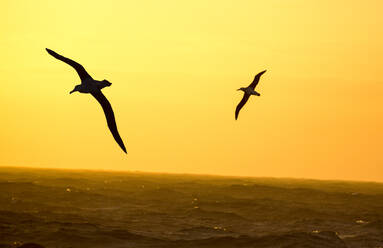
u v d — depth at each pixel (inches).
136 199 2920.8
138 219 1967.3
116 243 1406.3
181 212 2249.0
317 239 1457.9
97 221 1854.1
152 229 1696.6
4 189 3179.1
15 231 1515.7
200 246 1402.6
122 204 2610.7
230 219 2069.4
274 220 2095.2
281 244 1395.2
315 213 2359.7
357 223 2038.6
